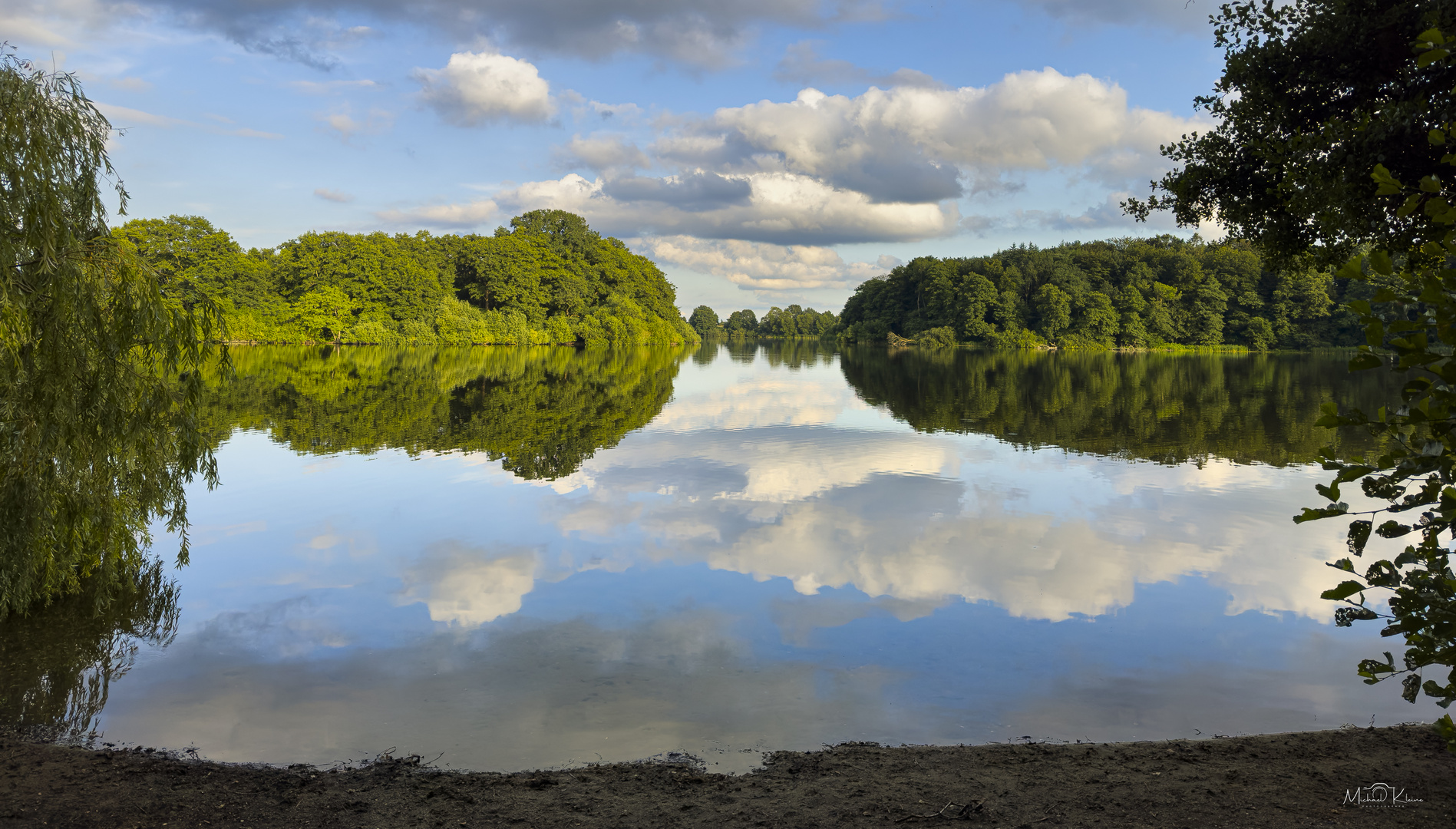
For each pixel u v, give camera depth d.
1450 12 8.82
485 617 9.62
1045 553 12.22
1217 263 106.31
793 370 61.75
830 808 5.45
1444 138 2.87
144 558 11.95
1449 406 2.84
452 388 40.75
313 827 5.29
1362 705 7.47
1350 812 5.16
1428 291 2.74
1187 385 44.31
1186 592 10.50
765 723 7.09
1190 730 7.04
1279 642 8.90
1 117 8.69
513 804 5.59
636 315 120.81
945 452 21.95
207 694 7.68
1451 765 5.85
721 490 16.84
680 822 5.29
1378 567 3.28
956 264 124.94
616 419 29.14
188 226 87.69
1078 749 6.39
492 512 14.85
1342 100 10.72
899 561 11.81
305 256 91.69
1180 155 12.34
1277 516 14.56
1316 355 90.75
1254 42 11.35
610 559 11.95
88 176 9.41
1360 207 9.38
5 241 8.59
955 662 8.38
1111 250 119.94
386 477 18.12
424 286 96.56
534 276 111.19
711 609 9.86
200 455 10.90
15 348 9.12
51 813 5.38
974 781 5.84
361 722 7.12
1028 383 46.97
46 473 9.36
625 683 7.87
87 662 8.38
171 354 10.21
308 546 12.65
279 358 65.94
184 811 5.47
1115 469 19.36
